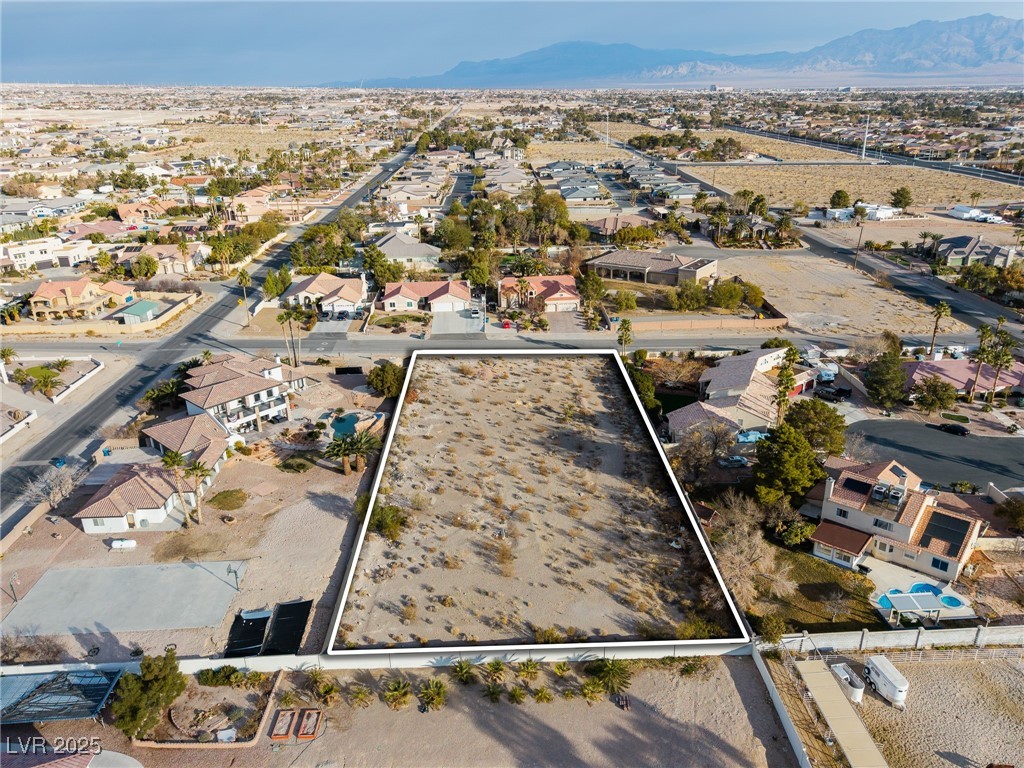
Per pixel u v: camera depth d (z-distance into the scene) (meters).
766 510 70.69
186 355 112.75
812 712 49.62
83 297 133.50
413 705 50.62
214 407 85.06
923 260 164.12
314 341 118.50
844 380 103.00
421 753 46.88
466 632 57.84
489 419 93.25
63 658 54.91
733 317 127.12
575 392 101.19
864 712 50.09
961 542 62.22
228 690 52.03
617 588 63.03
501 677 52.78
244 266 163.00
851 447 80.19
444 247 172.50
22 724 49.28
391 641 56.84
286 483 78.25
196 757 46.78
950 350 109.00
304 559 66.31
